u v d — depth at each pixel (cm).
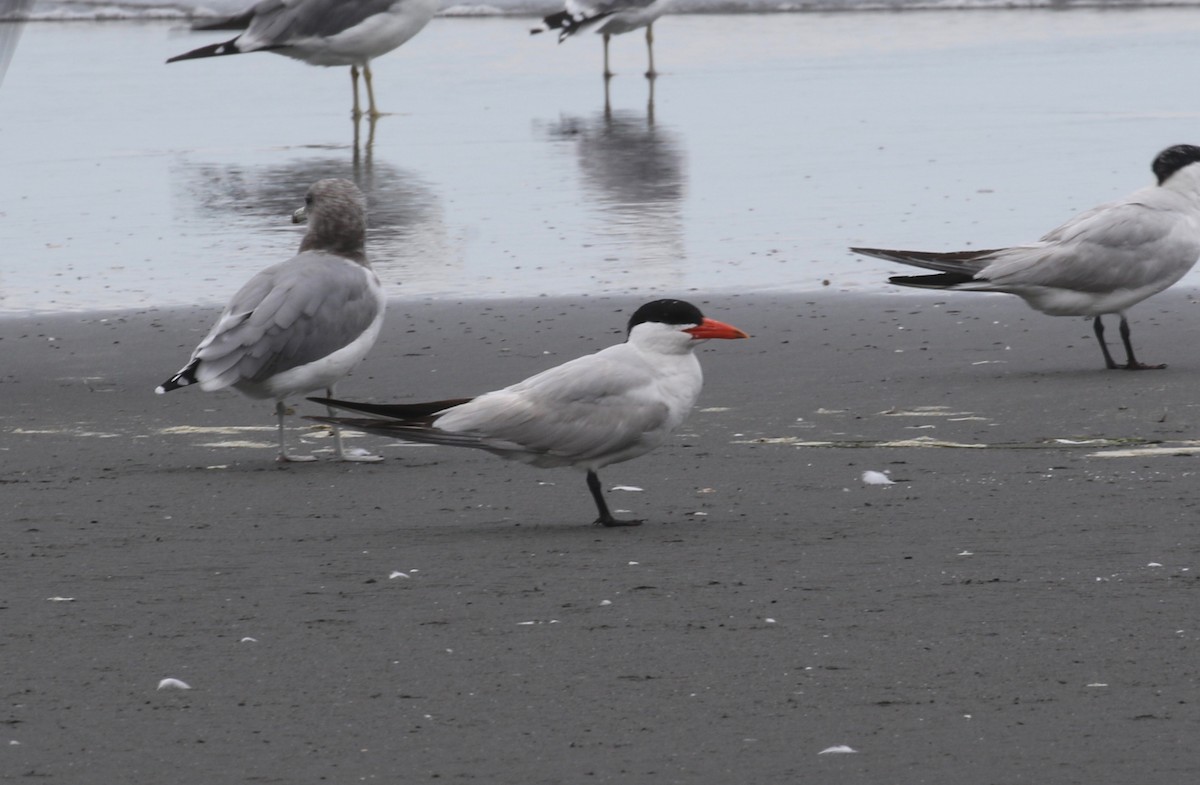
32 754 698
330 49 3303
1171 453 1242
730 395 1523
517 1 5159
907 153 2747
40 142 3103
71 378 1662
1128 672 772
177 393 1596
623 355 1109
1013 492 1143
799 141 2897
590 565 987
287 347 1332
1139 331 1761
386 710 745
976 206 2339
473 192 2578
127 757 694
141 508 1162
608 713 736
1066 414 1395
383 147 2994
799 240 2206
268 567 998
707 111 3262
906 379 1564
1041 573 941
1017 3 4794
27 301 2003
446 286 2033
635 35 4516
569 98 3522
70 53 4419
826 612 880
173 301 1992
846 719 722
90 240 2320
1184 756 673
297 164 2834
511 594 927
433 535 1076
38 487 1234
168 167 2841
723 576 955
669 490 1195
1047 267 1608
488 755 689
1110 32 4175
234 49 3397
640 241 2234
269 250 2241
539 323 1848
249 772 676
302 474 1279
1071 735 698
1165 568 944
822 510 1116
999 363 1628
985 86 3419
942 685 762
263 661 817
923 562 973
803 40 4312
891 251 1677
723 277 2041
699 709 738
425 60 4231
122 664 816
